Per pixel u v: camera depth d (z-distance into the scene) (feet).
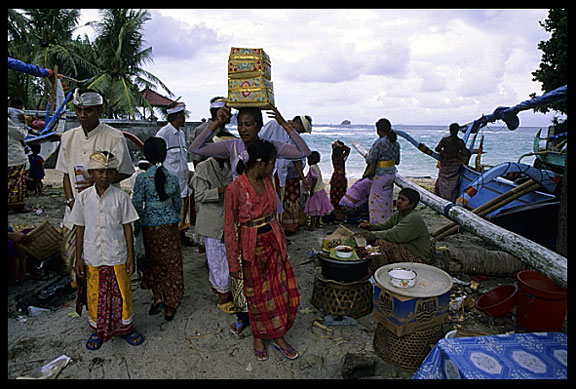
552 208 17.31
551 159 24.73
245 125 11.10
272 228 10.45
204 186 12.67
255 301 10.25
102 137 12.35
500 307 11.94
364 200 23.03
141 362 10.27
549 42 19.66
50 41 84.33
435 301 9.84
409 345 9.91
